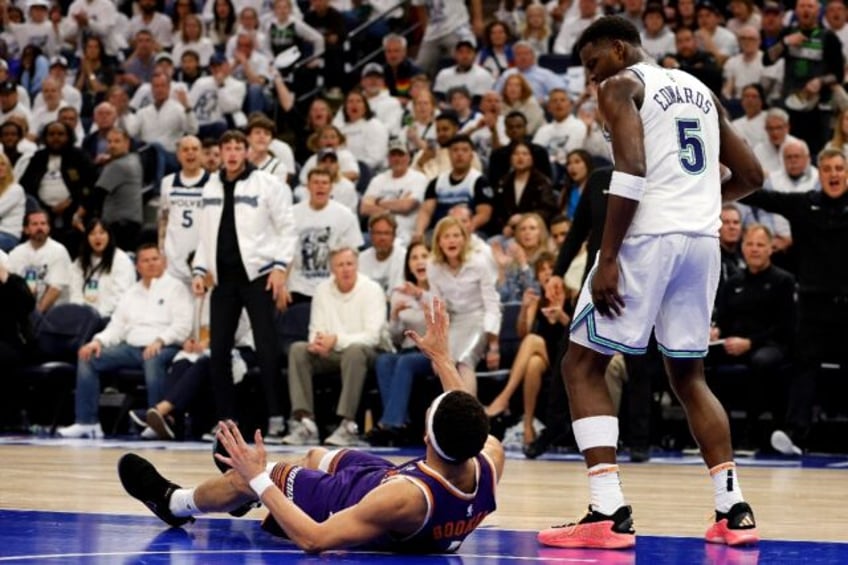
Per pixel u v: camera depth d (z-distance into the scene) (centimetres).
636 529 980
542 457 1791
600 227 1559
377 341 2020
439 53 3075
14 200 2348
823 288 1895
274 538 886
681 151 888
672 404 2033
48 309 2231
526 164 2270
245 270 1947
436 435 787
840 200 1888
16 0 3444
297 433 1989
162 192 2259
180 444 1919
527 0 3195
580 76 2833
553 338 1916
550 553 833
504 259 2108
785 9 3031
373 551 826
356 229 2222
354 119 2661
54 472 1381
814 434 2012
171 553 809
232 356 2016
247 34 2995
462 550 841
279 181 1975
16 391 2223
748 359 1950
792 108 2514
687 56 2550
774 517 1080
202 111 2861
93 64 3197
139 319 2139
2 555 787
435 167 2505
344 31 3114
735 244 2073
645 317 879
